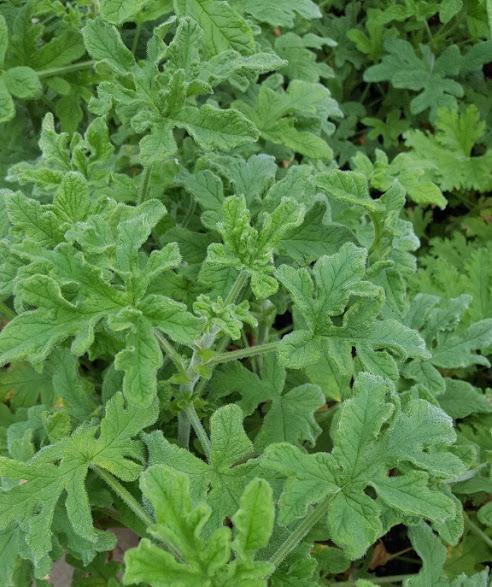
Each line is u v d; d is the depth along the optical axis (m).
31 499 0.43
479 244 0.73
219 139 0.47
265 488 0.34
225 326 0.42
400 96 0.84
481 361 0.54
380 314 0.53
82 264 0.41
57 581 0.56
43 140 0.49
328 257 0.44
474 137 0.75
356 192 0.49
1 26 0.56
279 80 0.62
